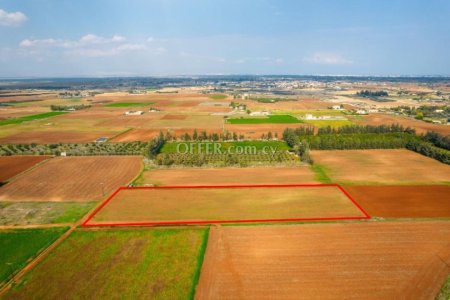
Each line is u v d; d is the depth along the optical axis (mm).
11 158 91812
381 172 76375
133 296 35188
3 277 38688
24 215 54906
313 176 73125
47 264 41062
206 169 78625
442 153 85062
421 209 55250
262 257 41562
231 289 35844
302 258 41250
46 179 73750
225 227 49531
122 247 44500
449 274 37969
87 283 37406
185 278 37969
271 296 34719
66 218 53656
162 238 46625
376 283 36531
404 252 42312
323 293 35094
